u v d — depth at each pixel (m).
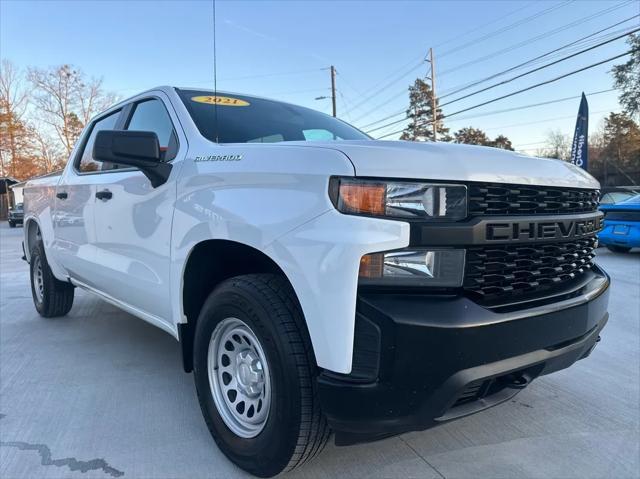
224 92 3.32
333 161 1.87
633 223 9.32
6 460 2.41
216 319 2.34
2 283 7.52
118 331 4.66
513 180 2.01
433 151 1.94
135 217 2.97
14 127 49.62
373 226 1.76
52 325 4.87
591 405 3.01
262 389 2.22
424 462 2.40
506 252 1.97
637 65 37.19
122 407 3.01
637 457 2.45
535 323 1.96
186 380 3.44
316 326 1.83
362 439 1.96
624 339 4.29
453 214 1.85
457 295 1.83
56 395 3.18
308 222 1.88
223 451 2.37
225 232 2.19
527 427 2.75
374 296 1.77
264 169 2.11
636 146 48.62
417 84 48.59
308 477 2.27
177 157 2.69
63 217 4.19
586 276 2.46
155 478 2.27
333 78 37.47
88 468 2.35
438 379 1.76
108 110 3.94
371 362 1.76
